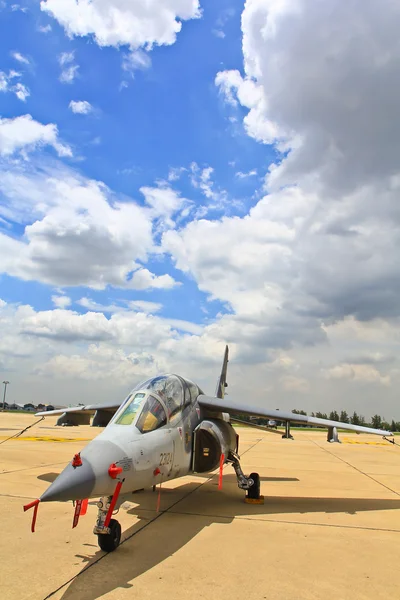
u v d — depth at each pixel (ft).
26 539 22.07
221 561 19.63
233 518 28.37
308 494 38.45
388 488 43.04
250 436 143.54
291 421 37.22
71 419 43.06
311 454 80.84
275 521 27.91
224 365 58.85
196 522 26.89
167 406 27.50
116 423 24.07
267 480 46.14
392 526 27.40
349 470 57.16
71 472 18.06
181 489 39.19
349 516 29.96
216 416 37.14
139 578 17.25
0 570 17.74
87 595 15.49
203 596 15.67
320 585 17.13
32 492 33.32
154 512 29.37
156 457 23.73
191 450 30.14
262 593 16.15
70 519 26.32
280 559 20.20
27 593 15.57
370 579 17.95
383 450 99.71
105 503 20.53
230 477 47.91
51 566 18.34
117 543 20.74
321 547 22.36
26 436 94.79
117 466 20.04
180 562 19.30
